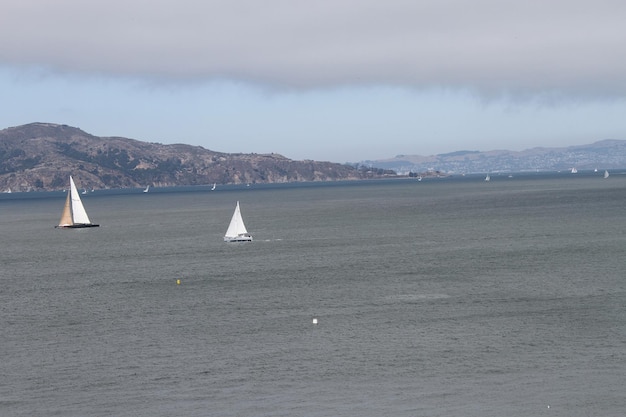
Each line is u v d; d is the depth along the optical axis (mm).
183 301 105188
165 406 64875
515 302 99062
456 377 70125
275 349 79688
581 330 84312
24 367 75438
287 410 63500
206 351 79500
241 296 107625
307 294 107938
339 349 79188
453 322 89125
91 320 94688
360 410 63188
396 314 93688
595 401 63906
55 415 63500
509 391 66438
